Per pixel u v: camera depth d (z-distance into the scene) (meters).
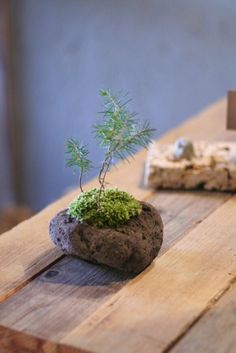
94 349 0.83
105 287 0.96
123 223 0.97
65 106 2.59
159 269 1.00
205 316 0.89
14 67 2.60
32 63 2.57
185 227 1.13
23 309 0.91
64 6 2.45
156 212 1.01
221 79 2.34
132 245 0.96
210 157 1.32
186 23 2.31
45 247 1.07
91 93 2.53
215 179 1.27
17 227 1.13
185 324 0.87
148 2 2.33
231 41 2.27
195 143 1.40
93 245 0.96
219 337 0.85
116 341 0.84
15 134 2.71
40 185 2.77
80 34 2.46
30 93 2.63
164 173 1.28
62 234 0.98
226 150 1.36
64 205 1.22
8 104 2.64
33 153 2.72
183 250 1.05
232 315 0.89
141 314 0.89
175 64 2.38
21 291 0.95
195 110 2.41
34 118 2.66
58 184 2.72
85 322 0.88
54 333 0.87
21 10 2.51
